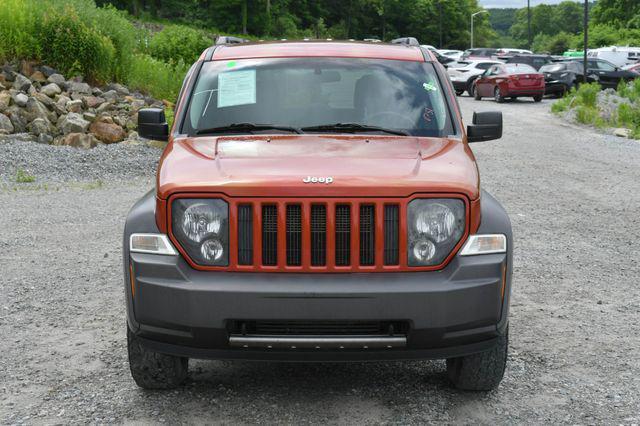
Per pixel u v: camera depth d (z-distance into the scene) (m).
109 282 7.38
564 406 4.58
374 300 4.06
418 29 131.75
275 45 5.94
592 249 8.95
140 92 21.19
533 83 33.09
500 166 16.06
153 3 96.94
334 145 4.84
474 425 4.31
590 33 104.00
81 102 17.52
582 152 18.33
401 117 5.30
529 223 10.41
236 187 4.16
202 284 4.11
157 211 4.32
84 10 20.77
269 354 4.16
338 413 4.47
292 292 4.05
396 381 4.98
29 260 8.23
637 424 4.32
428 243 4.20
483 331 4.23
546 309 6.64
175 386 4.80
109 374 5.09
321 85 5.48
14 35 18.77
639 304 6.79
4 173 13.73
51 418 4.39
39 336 5.85
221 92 5.46
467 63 40.16
